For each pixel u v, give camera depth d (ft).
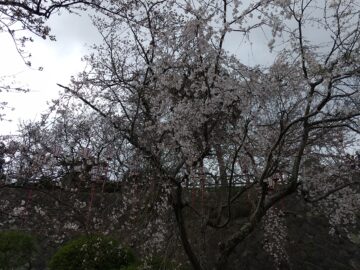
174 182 18.13
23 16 17.74
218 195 24.11
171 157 19.52
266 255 34.88
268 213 33.27
